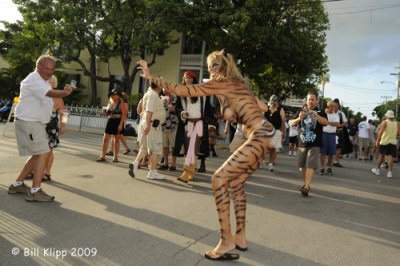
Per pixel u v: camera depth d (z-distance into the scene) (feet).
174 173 27.53
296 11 77.97
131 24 78.48
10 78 99.86
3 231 13.50
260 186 25.39
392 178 34.88
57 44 84.07
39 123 17.20
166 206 18.12
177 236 14.07
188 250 12.79
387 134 35.78
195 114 24.22
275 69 86.58
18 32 107.65
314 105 22.99
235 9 71.77
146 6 78.07
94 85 96.22
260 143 12.29
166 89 12.30
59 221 14.94
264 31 69.77
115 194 19.84
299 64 80.12
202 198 20.22
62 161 29.32
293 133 53.01
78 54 86.69
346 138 41.16
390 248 14.38
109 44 92.17
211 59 12.89
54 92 16.89
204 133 27.94
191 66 95.35
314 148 22.72
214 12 71.77
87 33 84.33
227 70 12.67
